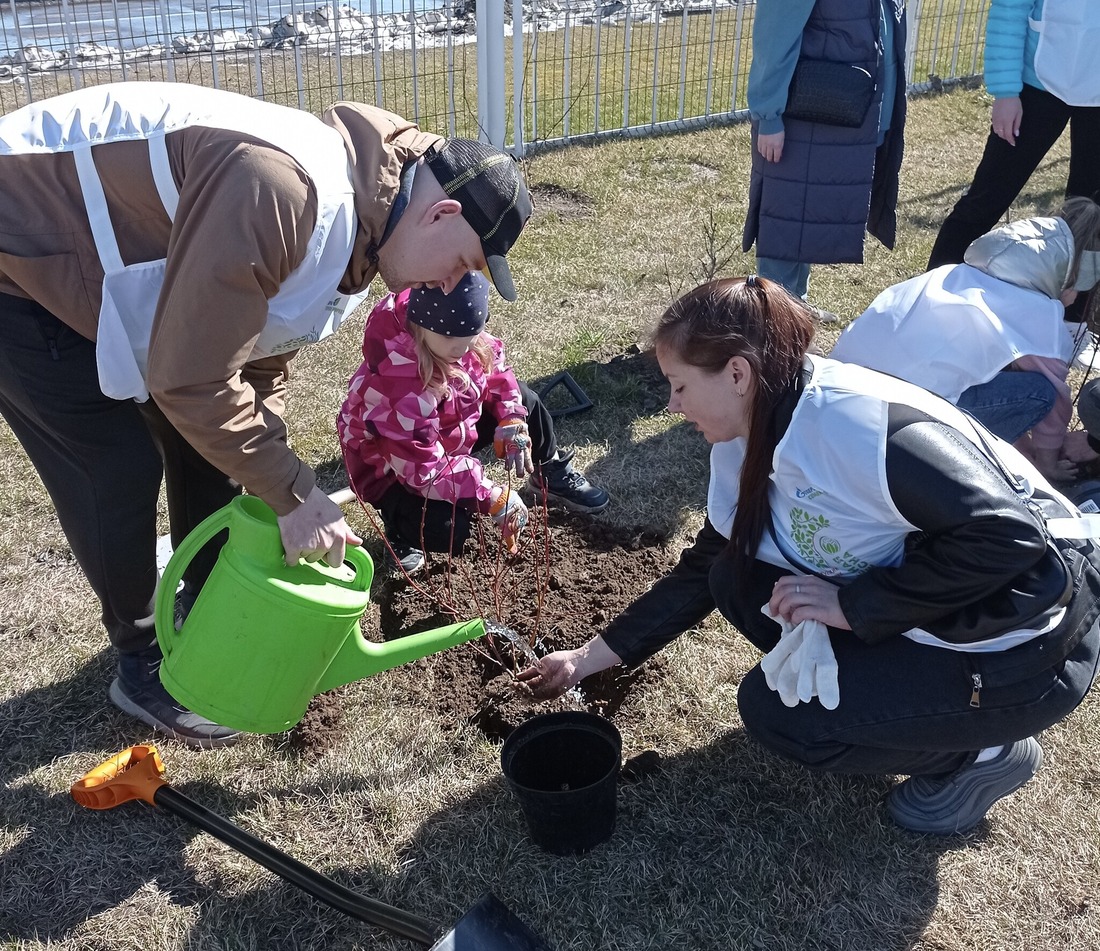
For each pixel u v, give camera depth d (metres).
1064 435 3.31
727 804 2.46
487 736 2.72
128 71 7.17
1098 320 3.32
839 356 3.18
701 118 7.83
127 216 2.02
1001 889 2.28
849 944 2.16
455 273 2.12
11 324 2.16
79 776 2.53
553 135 7.34
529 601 3.15
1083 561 2.11
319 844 2.38
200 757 2.60
